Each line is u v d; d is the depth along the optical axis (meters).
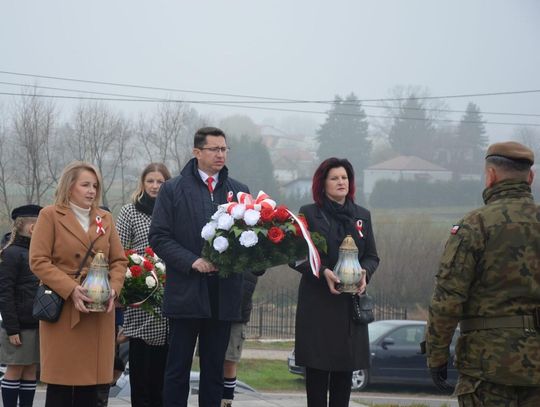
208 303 6.29
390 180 61.91
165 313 6.35
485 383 4.85
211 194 6.57
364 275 6.63
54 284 6.06
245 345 28.28
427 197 61.19
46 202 35.56
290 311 33.47
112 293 6.14
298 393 18.38
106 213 6.54
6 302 7.55
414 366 18.91
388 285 35.44
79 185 6.33
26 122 34.84
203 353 6.55
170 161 39.75
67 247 6.22
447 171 66.62
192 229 6.43
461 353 4.98
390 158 70.00
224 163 6.67
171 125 39.53
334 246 6.75
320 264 6.56
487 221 4.92
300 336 6.82
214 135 6.57
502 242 4.86
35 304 6.12
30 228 7.70
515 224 4.88
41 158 35.53
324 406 6.86
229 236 6.15
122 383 9.59
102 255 6.13
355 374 19.28
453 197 61.62
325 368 6.70
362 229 6.91
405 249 35.56
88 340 6.21
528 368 4.73
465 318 5.00
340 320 6.75
